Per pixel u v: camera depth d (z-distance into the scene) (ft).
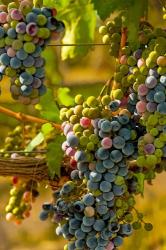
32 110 4.83
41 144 4.16
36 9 3.25
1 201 6.34
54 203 3.51
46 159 3.69
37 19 3.22
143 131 3.29
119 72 3.38
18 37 3.23
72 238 3.33
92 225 3.24
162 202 5.74
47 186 3.74
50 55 5.05
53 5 4.19
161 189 5.84
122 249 5.13
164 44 3.22
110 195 3.23
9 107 4.83
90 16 4.52
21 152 3.83
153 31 3.39
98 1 3.57
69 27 4.57
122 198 3.30
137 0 3.54
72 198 3.36
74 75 6.12
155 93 3.17
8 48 3.25
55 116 4.07
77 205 3.25
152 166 3.20
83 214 3.27
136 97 3.30
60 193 3.39
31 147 4.00
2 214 6.48
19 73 3.29
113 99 3.34
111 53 3.57
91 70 6.15
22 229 7.23
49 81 5.02
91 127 3.27
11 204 4.02
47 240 7.14
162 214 5.66
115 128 3.22
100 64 6.19
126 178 3.30
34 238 7.18
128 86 3.34
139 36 3.40
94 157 3.25
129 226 3.31
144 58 3.25
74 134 3.28
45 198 6.53
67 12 4.47
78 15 4.50
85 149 3.26
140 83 3.23
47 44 3.29
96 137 3.24
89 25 4.57
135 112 3.32
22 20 3.24
